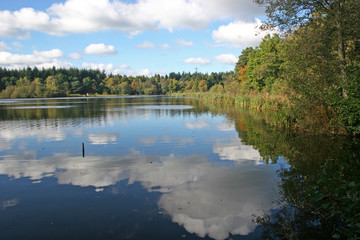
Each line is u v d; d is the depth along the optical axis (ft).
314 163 29.35
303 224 16.21
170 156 33.30
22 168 28.50
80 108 125.59
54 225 16.35
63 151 36.60
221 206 18.85
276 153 34.30
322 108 47.39
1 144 41.55
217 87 237.66
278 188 21.98
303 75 49.98
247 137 46.03
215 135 48.29
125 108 123.95
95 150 37.04
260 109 98.48
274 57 112.88
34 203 19.51
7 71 383.24
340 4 44.65
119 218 17.17
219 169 27.45
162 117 80.84
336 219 16.20
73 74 423.23
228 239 14.84
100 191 21.65
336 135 45.75
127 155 33.99
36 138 46.62
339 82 46.16
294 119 56.44
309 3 46.60
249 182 23.49
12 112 103.14
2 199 20.29
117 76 501.15
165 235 15.19
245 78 176.14
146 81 483.10
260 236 15.11
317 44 45.80
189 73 545.44
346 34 44.93
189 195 20.72
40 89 329.93
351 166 27.86
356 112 42.88
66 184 23.32
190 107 125.90
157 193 21.16
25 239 14.85
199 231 15.61
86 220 16.94
